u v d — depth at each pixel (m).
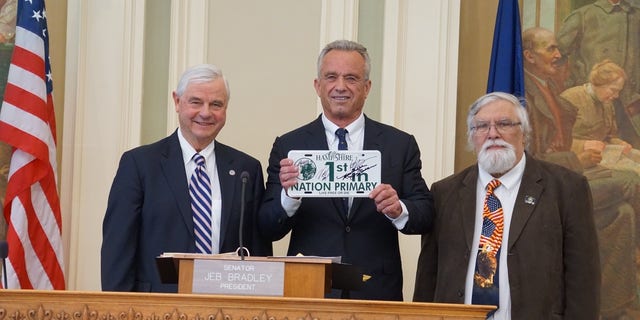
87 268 6.28
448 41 6.46
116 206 4.70
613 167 6.33
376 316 3.30
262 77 6.59
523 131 4.84
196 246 4.67
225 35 6.59
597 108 6.38
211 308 3.31
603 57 6.41
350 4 6.56
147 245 4.67
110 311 3.33
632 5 6.42
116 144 6.38
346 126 4.98
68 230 6.30
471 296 4.64
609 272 6.25
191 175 4.82
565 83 6.42
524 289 4.55
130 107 6.43
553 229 4.67
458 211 4.83
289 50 6.61
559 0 6.46
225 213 4.75
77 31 6.45
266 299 3.30
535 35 6.46
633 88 6.38
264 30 6.62
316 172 4.56
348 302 3.29
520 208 4.69
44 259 5.84
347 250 4.79
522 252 4.61
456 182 4.95
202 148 4.89
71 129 6.38
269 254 4.89
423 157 6.38
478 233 4.74
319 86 5.03
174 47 6.51
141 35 6.49
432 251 4.95
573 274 4.68
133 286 4.60
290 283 3.52
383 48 6.50
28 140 5.82
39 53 5.94
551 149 6.38
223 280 3.50
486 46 6.56
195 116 4.78
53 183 5.95
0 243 3.78
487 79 6.48
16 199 5.82
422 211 4.75
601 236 6.28
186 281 3.57
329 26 6.57
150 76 6.54
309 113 6.57
